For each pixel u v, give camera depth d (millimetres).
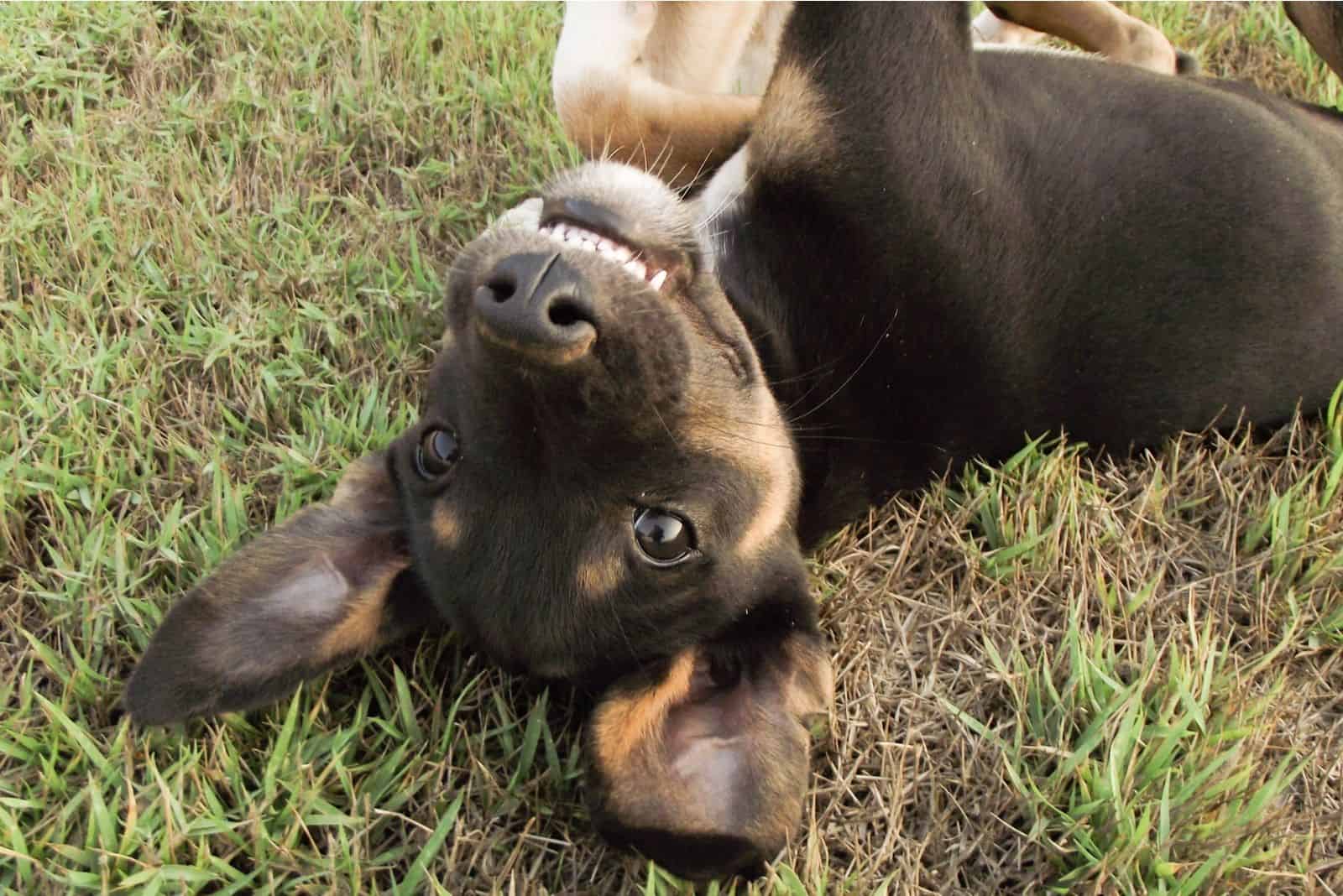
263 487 423
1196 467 434
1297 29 579
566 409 276
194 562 389
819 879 319
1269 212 415
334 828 338
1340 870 338
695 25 485
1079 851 328
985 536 420
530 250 271
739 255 391
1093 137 412
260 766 346
